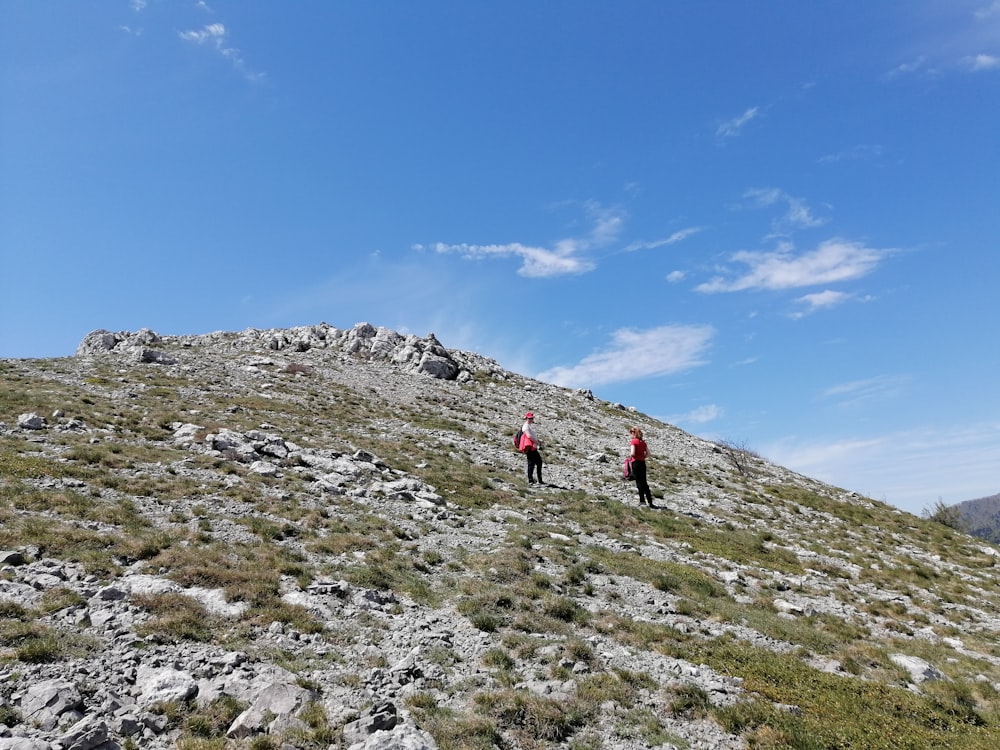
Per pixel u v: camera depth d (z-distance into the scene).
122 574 14.20
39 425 26.30
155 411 34.12
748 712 11.87
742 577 23.16
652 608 17.97
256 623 13.17
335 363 68.50
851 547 31.66
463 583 17.59
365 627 14.08
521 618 15.48
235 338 79.31
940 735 12.32
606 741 10.65
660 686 12.73
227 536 17.98
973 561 33.03
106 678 10.11
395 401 54.34
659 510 32.56
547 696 11.73
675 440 62.66
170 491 20.98
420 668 12.41
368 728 9.61
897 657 16.91
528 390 72.81
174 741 8.95
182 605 13.03
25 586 12.60
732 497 39.72
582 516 28.67
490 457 39.62
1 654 9.94
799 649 16.62
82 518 17.03
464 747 9.74
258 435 30.56
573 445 49.12
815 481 56.31
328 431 37.62
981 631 21.23
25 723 8.45
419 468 32.34
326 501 23.73
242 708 9.92
